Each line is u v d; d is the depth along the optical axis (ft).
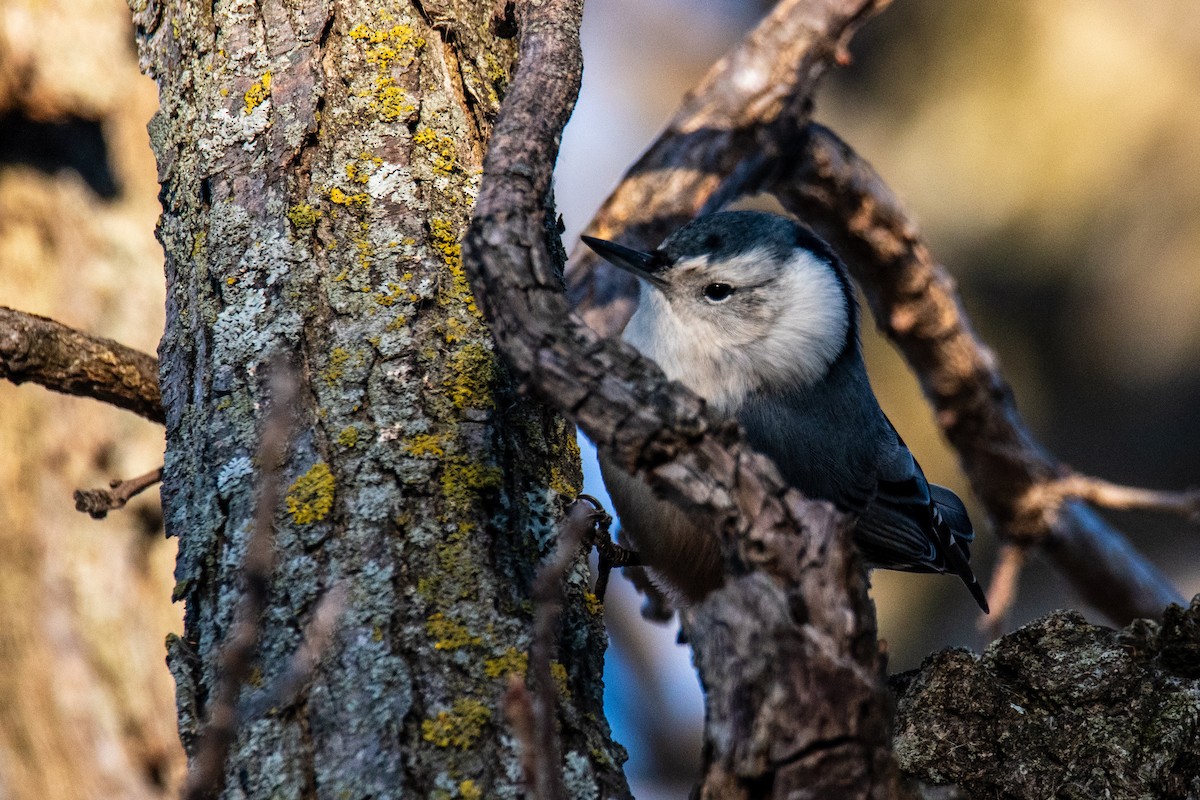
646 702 47.98
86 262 30.86
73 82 30.48
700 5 59.21
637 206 28.02
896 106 51.03
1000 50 49.96
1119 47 49.16
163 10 21.29
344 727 14.83
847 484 25.55
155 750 28.48
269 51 19.92
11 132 31.14
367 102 19.60
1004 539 35.04
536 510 17.25
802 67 28.58
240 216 18.65
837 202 30.40
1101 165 49.32
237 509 16.53
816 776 13.07
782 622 13.43
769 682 13.26
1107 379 50.70
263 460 12.86
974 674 19.67
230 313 17.98
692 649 14.19
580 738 15.51
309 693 15.06
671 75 58.29
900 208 30.89
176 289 18.92
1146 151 49.01
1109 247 49.67
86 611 29.04
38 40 30.19
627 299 28.17
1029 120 49.65
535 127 17.16
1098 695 19.12
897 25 50.65
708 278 25.39
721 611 13.79
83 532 29.48
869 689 13.32
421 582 15.89
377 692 14.99
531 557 16.74
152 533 30.12
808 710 13.16
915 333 32.55
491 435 17.33
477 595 15.93
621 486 22.71
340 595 15.26
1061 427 51.44
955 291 32.58
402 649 15.34
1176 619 19.04
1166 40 49.06
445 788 14.43
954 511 31.45
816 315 25.58
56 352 23.80
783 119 28.55
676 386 14.66
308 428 16.96
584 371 14.67
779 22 28.68
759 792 13.21
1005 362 51.06
